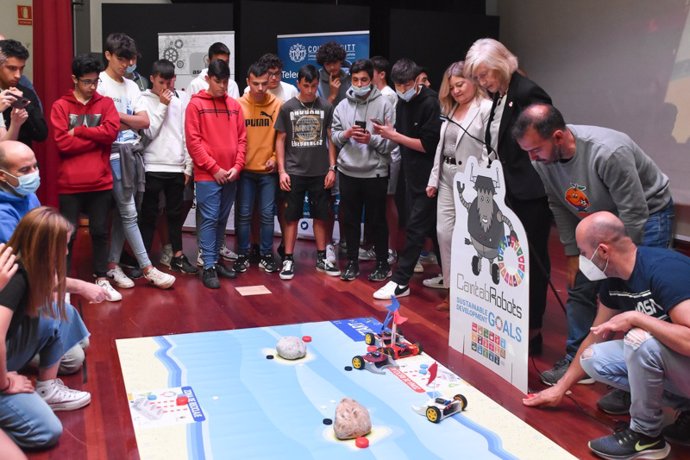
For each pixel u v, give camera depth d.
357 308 4.16
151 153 4.68
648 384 2.38
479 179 3.10
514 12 7.59
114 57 4.32
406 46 6.74
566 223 3.16
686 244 5.65
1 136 3.66
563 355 3.49
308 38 6.21
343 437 2.51
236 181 4.86
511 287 2.98
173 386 2.95
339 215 5.47
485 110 3.70
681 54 5.59
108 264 4.53
